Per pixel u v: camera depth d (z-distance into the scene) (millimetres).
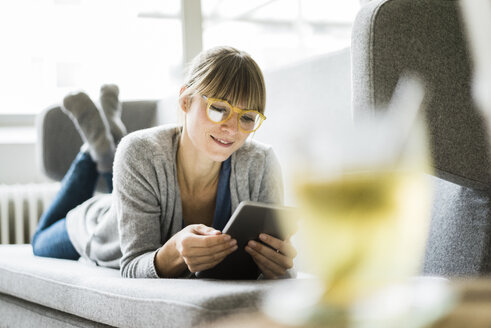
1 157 2830
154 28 3244
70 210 1866
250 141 1239
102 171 1936
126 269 1062
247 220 866
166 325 693
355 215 220
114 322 837
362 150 218
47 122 2176
